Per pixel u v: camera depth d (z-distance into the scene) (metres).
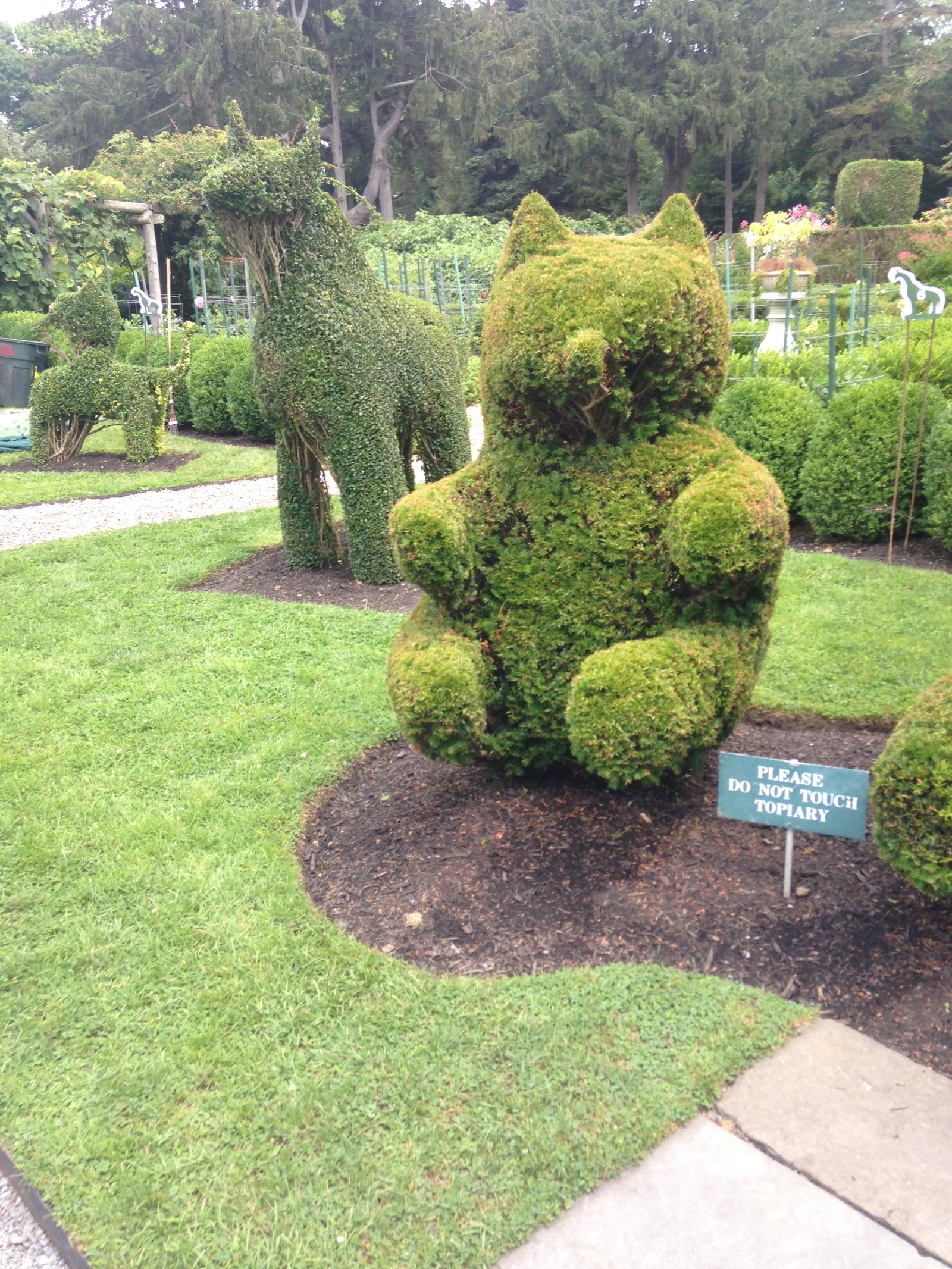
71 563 8.19
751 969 3.08
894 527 8.04
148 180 24.09
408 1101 2.63
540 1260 2.20
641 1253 2.21
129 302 21.81
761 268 13.75
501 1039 2.82
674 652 3.30
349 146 40.69
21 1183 2.47
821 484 8.24
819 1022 2.86
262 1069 2.77
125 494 11.53
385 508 7.39
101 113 33.88
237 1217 2.34
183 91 32.91
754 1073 2.69
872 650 5.69
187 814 4.18
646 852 3.66
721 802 3.32
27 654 6.15
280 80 33.84
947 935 3.13
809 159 37.88
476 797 4.14
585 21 36.62
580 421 3.66
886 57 37.16
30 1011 3.06
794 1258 2.18
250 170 6.32
